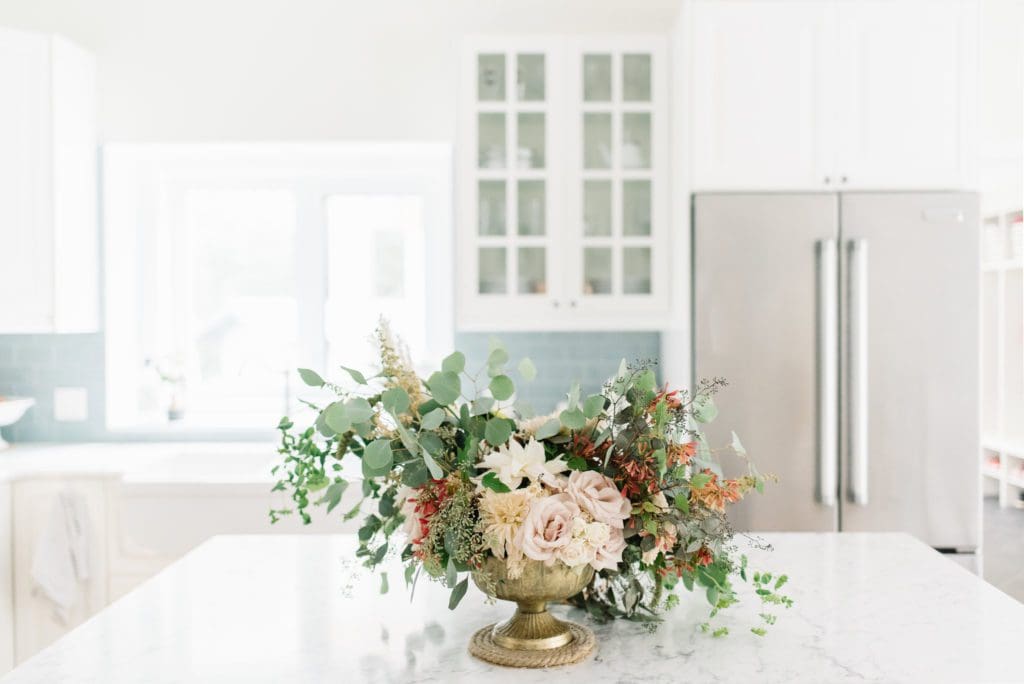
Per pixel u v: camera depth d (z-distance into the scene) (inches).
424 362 138.4
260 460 125.0
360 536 54.7
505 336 133.6
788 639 51.3
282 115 131.2
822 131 107.4
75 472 111.4
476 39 118.9
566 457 49.6
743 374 104.7
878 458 105.2
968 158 107.2
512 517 46.3
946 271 105.1
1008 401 107.9
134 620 54.9
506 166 119.6
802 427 104.6
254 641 51.4
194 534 109.8
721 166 108.0
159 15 130.4
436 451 48.9
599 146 120.4
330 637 52.1
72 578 110.4
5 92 116.8
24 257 118.1
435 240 141.4
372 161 139.5
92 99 129.7
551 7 130.9
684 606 58.2
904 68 107.2
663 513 48.2
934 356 105.2
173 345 142.7
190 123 131.0
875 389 105.4
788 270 105.0
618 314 120.0
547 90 119.3
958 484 105.1
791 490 104.7
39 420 134.2
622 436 48.6
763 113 107.7
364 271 142.7
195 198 142.5
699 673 46.4
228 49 130.8
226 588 61.8
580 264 119.8
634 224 120.4
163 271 141.5
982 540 106.9
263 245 142.8
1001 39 108.7
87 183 128.4
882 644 50.3
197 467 125.0
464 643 51.3
